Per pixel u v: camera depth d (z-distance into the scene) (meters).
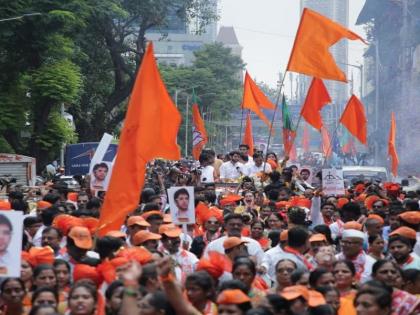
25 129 68.75
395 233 21.75
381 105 114.00
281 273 17.81
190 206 23.67
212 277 17.08
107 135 26.38
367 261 20.66
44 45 65.50
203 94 145.38
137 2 85.06
